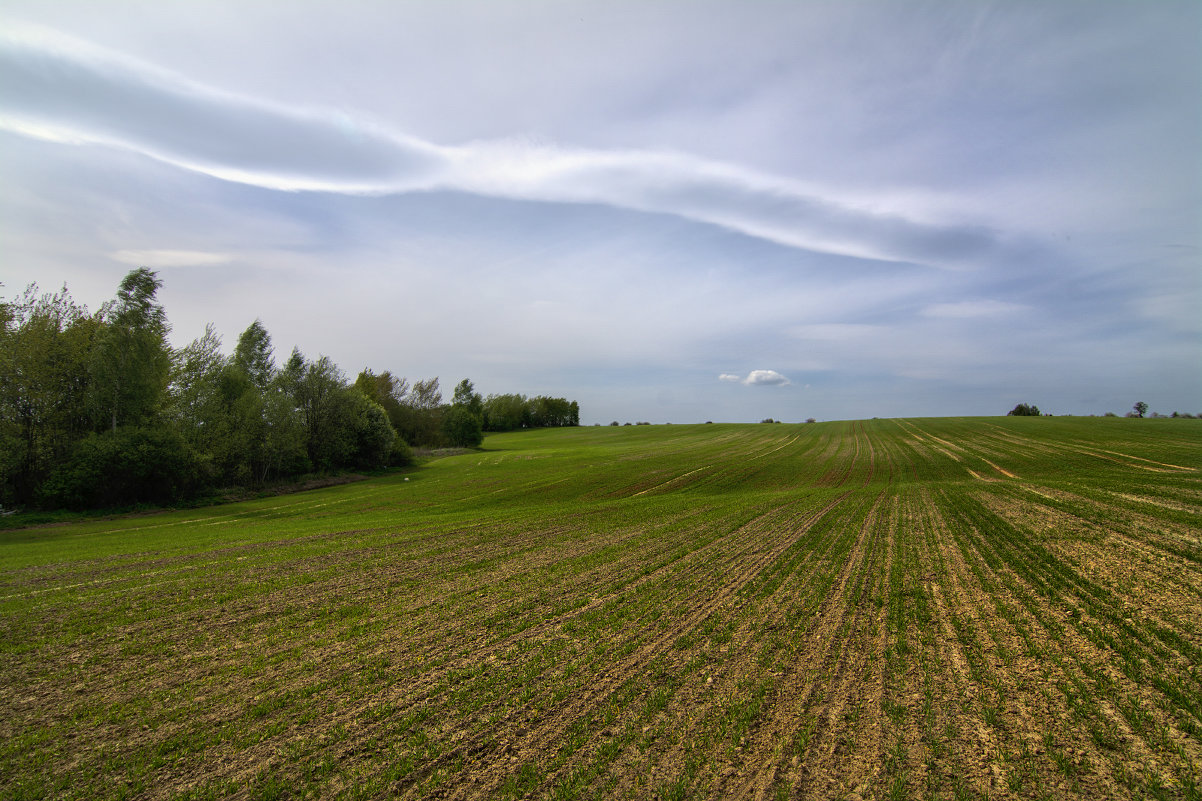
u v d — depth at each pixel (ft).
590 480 140.05
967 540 53.67
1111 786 16.69
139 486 107.14
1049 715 21.11
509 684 25.02
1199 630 28.91
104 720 22.52
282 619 34.81
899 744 19.34
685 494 114.83
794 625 31.94
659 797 16.76
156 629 33.22
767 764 18.33
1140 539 48.65
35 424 101.30
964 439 201.77
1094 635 28.73
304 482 153.07
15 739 21.17
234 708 23.34
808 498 94.12
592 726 21.13
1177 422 222.89
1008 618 31.83
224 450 126.00
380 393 288.51
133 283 118.21
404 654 28.86
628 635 30.96
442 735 20.79
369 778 18.17
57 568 49.73
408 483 155.63
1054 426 224.12
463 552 54.85
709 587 40.50
